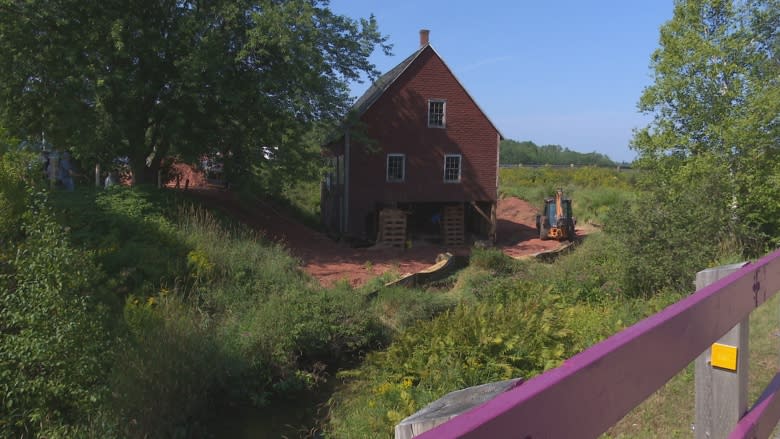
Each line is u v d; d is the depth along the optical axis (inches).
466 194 1091.9
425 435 37.0
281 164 802.2
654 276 412.2
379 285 605.0
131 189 637.3
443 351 312.2
